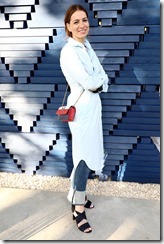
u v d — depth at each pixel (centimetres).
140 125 261
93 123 206
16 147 289
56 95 265
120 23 237
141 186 275
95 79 192
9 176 297
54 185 281
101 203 251
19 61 260
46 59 257
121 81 251
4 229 221
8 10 248
